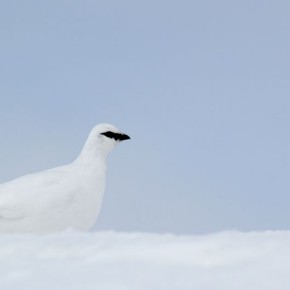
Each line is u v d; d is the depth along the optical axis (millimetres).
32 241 9250
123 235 9695
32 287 6926
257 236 9609
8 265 7895
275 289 6848
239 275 7309
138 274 7359
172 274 7352
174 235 9742
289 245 8789
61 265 7781
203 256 8156
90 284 7004
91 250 8531
